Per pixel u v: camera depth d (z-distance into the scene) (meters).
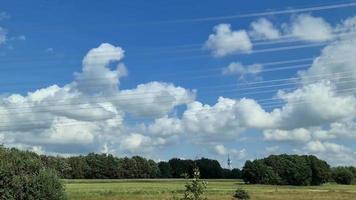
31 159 50.53
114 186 147.25
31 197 48.59
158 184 166.75
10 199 47.59
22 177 48.59
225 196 110.19
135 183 176.25
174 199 24.39
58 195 50.31
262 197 112.81
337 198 113.31
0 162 48.31
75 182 183.38
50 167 53.47
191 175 23.27
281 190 151.75
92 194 110.38
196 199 22.73
